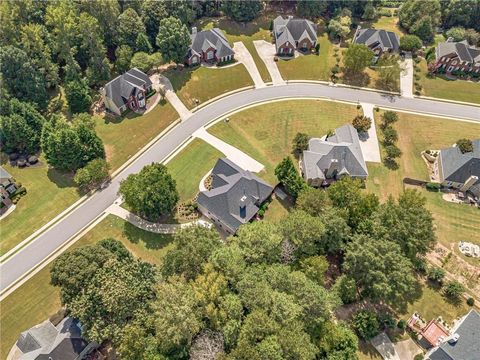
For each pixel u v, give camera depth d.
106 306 48.72
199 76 107.75
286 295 50.56
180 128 93.38
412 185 81.56
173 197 70.00
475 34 120.69
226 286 51.75
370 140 91.00
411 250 59.72
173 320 46.44
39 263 66.00
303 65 113.25
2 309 59.78
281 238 58.69
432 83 108.62
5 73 88.50
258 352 44.81
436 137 93.00
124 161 85.31
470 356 49.19
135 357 47.59
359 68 107.25
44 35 100.00
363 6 134.50
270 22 132.12
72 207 75.56
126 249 61.56
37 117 87.38
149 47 111.25
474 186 78.19
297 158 86.44
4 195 76.06
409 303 61.31
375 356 54.88
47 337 53.56
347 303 60.34
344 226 61.12
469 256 68.75
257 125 94.75
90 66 102.56
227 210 69.00
